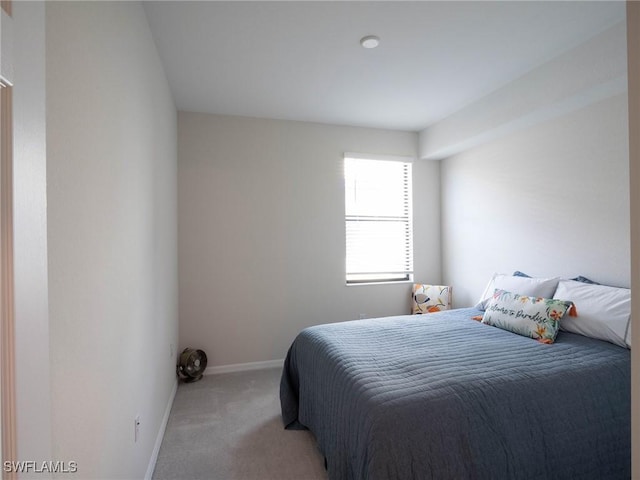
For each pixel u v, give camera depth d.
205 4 1.75
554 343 1.97
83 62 0.95
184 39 2.06
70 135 0.86
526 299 2.28
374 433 1.28
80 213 0.92
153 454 1.88
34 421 0.54
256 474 1.81
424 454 1.26
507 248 3.05
